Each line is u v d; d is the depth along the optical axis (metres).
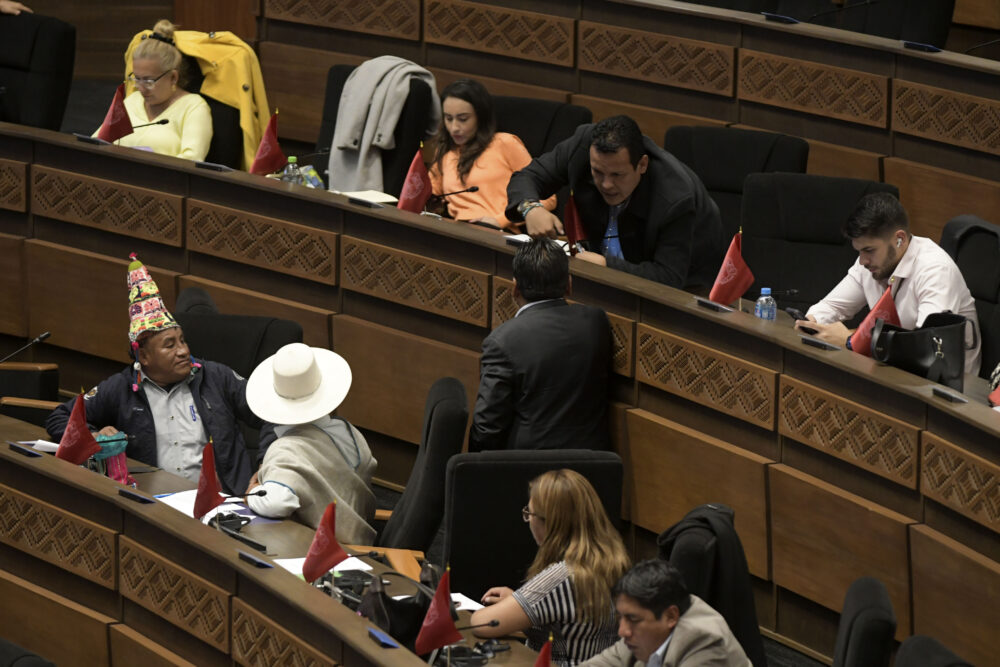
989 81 23.25
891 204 17.72
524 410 17.66
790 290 21.17
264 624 13.60
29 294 24.81
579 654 13.55
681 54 26.78
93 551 15.72
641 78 27.36
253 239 22.45
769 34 25.75
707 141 23.44
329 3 30.27
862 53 24.73
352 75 24.97
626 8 27.31
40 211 24.61
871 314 16.23
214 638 14.36
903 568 15.55
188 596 14.62
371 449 21.94
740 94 26.30
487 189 22.83
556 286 17.73
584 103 27.97
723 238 19.59
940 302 17.67
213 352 19.12
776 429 16.80
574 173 19.56
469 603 14.30
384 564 15.03
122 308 23.92
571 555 13.55
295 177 23.91
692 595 12.17
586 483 13.80
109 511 15.53
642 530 18.62
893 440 15.48
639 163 18.62
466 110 22.88
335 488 16.44
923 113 24.14
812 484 16.39
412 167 21.17
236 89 26.12
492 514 15.51
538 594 13.43
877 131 24.91
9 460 16.44
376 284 21.19
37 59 26.91
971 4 29.30
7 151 24.83
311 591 13.10
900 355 15.58
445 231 20.03
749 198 21.41
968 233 18.58
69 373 24.91
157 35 25.72
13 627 16.80
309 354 16.84
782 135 23.05
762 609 17.48
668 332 17.78
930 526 15.33
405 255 20.73
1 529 16.67
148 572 15.09
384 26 29.83
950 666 10.55
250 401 16.75
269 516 15.73
